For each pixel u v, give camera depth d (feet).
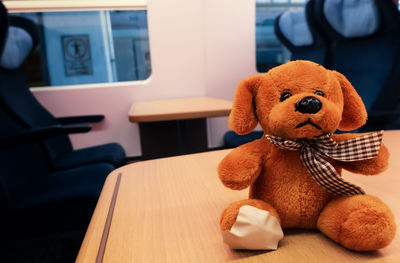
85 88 7.07
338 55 5.01
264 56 8.02
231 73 7.79
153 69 7.36
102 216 1.51
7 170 3.56
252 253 1.11
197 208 1.55
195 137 5.54
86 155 5.43
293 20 6.72
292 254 1.07
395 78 4.14
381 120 4.20
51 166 4.81
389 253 1.05
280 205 1.10
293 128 0.97
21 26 5.67
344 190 1.06
